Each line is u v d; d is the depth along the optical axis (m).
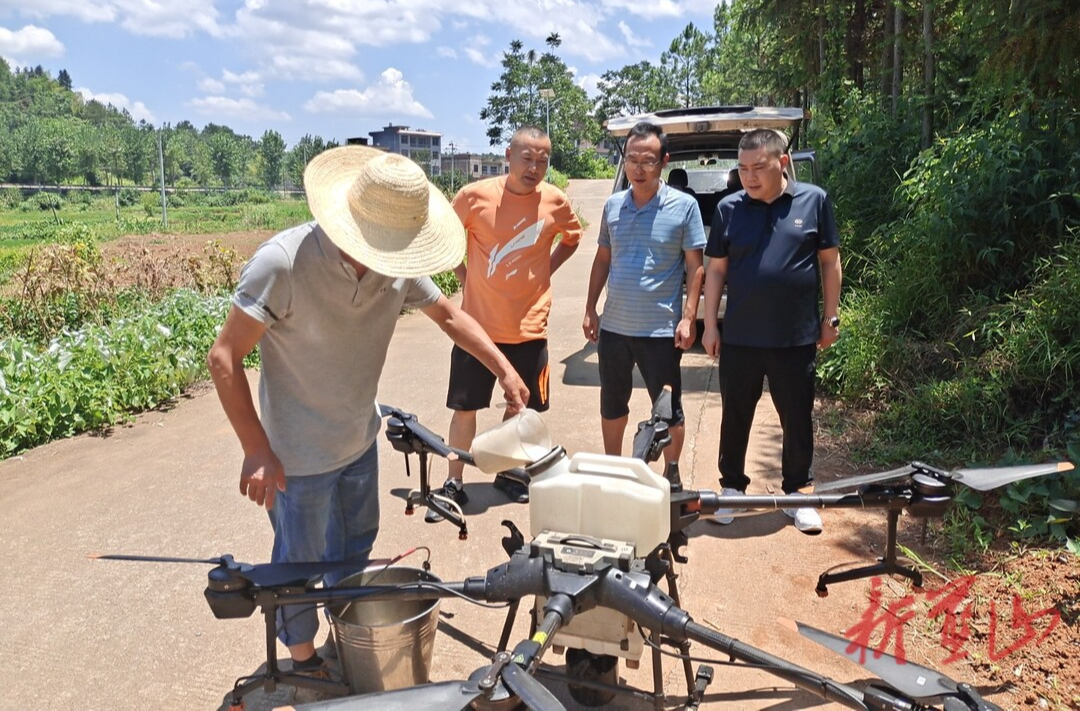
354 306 2.82
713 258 4.64
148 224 34.62
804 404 4.53
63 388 6.55
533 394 4.90
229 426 6.66
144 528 4.82
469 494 5.16
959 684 2.12
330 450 2.97
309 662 3.13
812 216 4.39
